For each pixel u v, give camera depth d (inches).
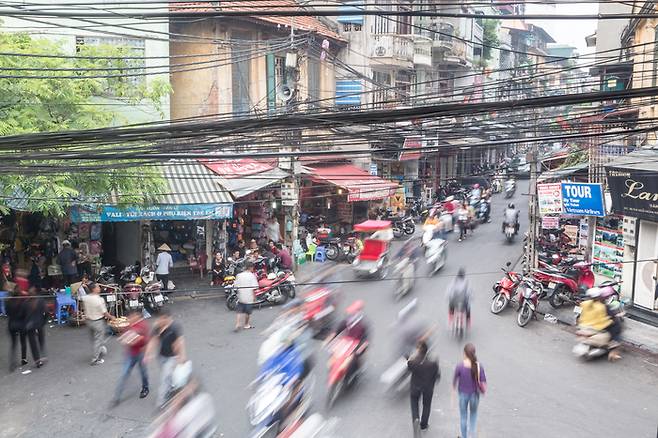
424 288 719.7
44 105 538.6
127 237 761.6
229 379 446.6
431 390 346.6
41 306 479.2
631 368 480.4
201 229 807.1
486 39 1669.5
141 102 714.8
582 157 896.9
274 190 912.9
